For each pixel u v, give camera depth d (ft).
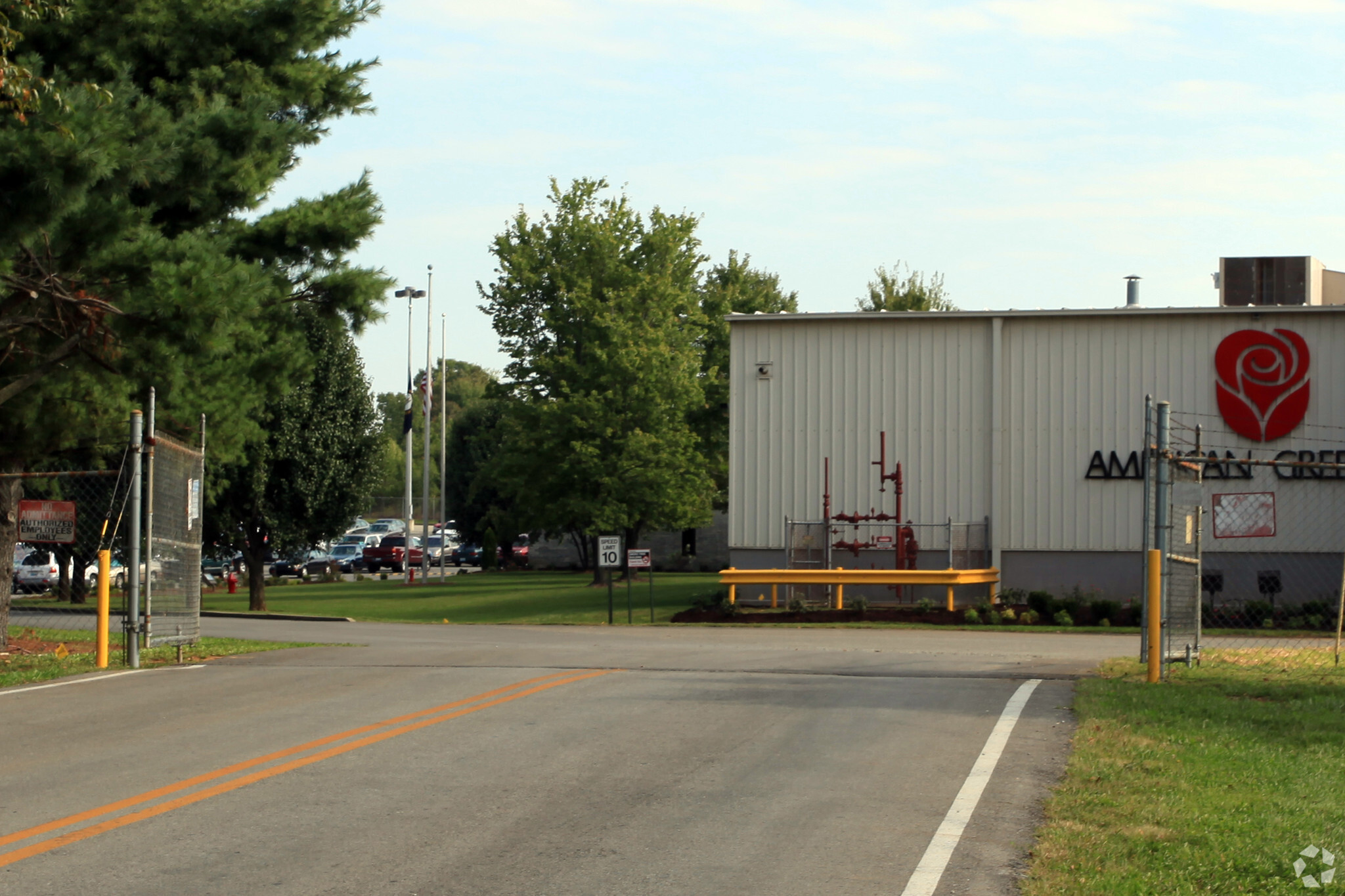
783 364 101.55
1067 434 97.76
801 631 84.69
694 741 30.48
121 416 60.90
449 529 301.02
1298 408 94.63
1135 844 20.92
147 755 28.81
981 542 98.27
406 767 27.48
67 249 46.78
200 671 45.42
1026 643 71.31
